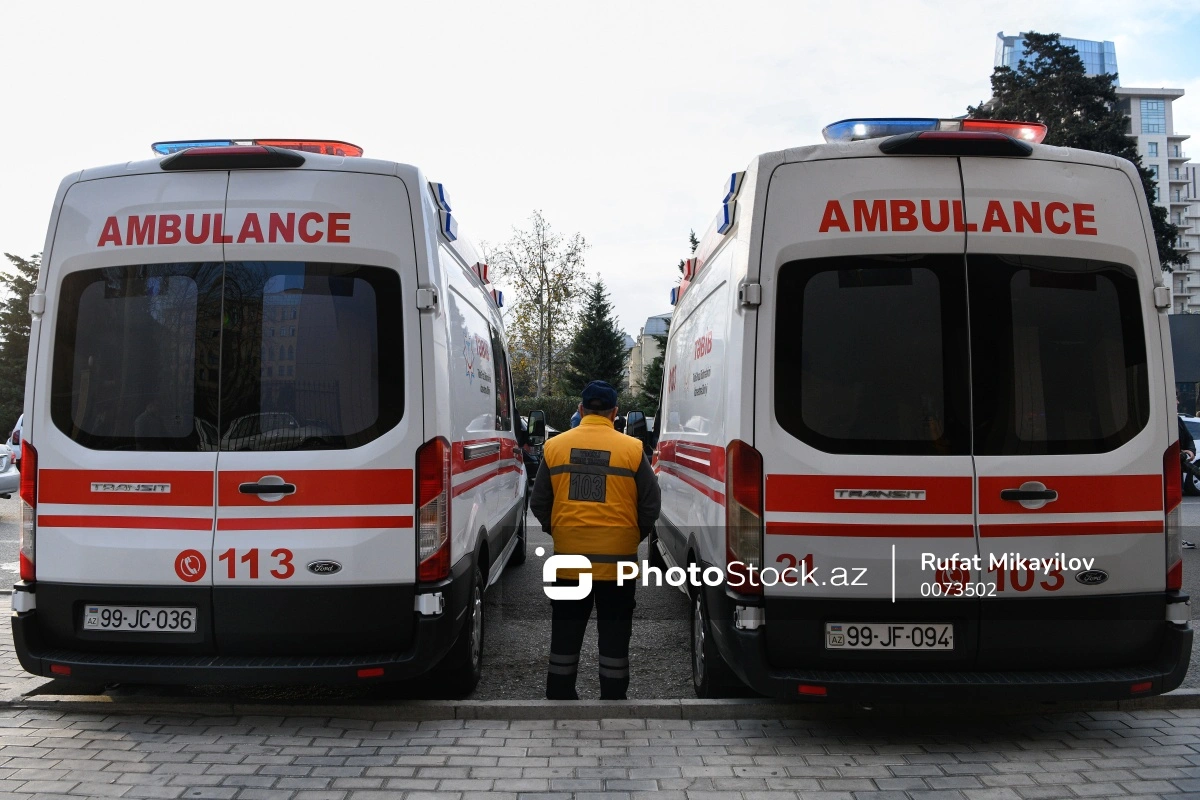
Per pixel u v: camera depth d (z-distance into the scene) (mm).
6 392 44969
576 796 3422
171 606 3971
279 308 4035
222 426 4004
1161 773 3660
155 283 4059
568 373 46781
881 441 3789
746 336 3838
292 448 3990
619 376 47281
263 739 3984
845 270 3842
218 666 3865
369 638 3984
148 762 3713
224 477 3969
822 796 3434
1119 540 3828
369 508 3986
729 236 4480
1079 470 3805
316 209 4059
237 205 4055
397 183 4121
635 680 5223
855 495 3770
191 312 4043
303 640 3961
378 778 3570
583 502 4516
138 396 4035
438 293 4184
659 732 4109
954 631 3787
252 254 4043
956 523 3773
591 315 46812
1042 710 4379
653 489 4562
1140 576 3838
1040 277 3854
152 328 4051
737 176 4188
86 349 4074
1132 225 3926
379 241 4066
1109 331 3875
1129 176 3963
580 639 4539
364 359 4043
